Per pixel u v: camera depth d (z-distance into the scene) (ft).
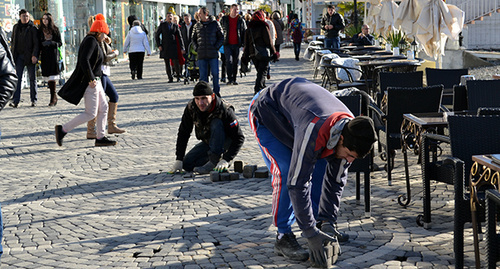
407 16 47.09
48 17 47.03
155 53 120.98
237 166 24.14
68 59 72.74
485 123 15.01
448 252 14.74
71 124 30.30
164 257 15.16
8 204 21.08
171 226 17.74
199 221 18.13
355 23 82.58
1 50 13.85
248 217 18.29
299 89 13.23
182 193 21.53
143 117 39.99
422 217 16.87
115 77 71.97
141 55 67.82
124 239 16.74
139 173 24.94
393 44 52.54
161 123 37.29
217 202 20.16
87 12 81.71
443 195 19.79
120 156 28.50
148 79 67.92
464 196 13.73
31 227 18.29
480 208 13.10
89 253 15.74
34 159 28.50
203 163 24.63
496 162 12.37
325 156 12.65
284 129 13.69
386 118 20.94
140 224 18.08
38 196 21.99
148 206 20.08
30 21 46.80
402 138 18.85
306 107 12.67
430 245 15.28
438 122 17.67
